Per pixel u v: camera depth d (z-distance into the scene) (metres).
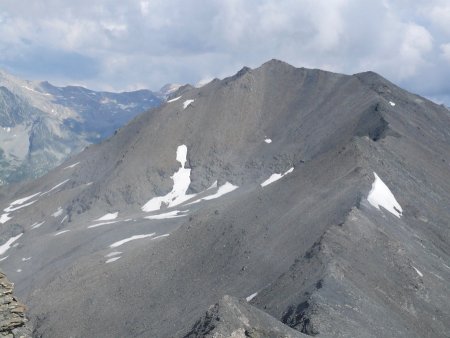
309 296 73.12
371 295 78.62
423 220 113.88
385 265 87.38
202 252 109.94
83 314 105.94
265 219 109.81
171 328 90.06
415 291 84.94
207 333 51.94
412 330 76.19
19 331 30.88
